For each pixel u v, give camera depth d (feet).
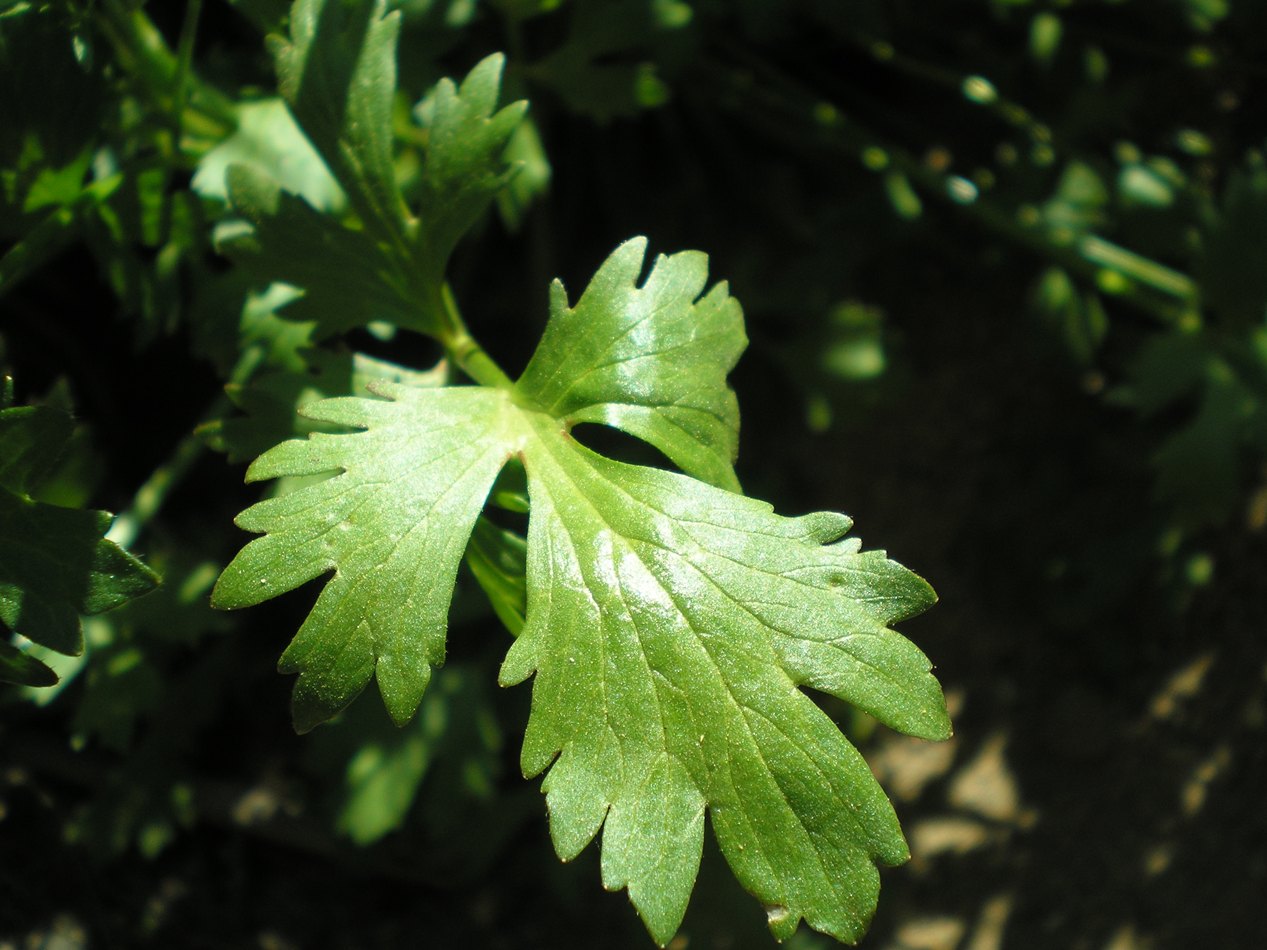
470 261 0.73
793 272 0.73
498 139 0.47
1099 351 0.77
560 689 0.42
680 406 0.45
